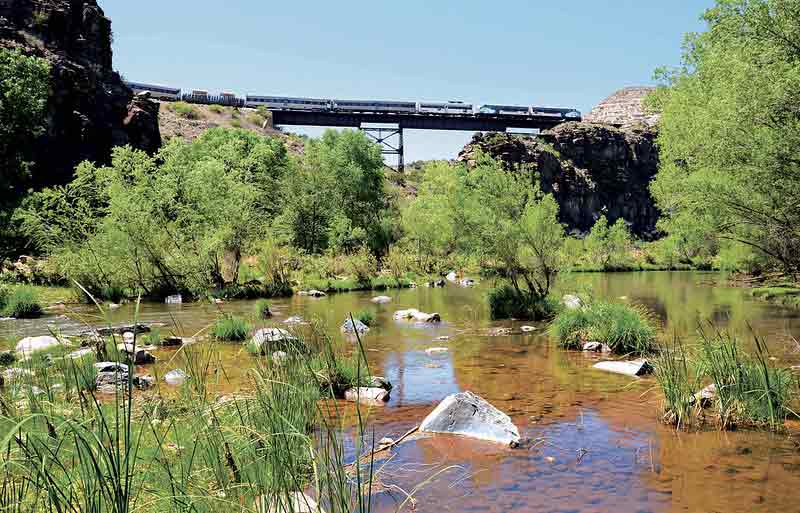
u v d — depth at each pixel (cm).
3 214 2998
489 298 1825
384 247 4897
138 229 2362
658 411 735
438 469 538
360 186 5000
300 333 1044
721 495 477
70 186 2727
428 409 750
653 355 1093
